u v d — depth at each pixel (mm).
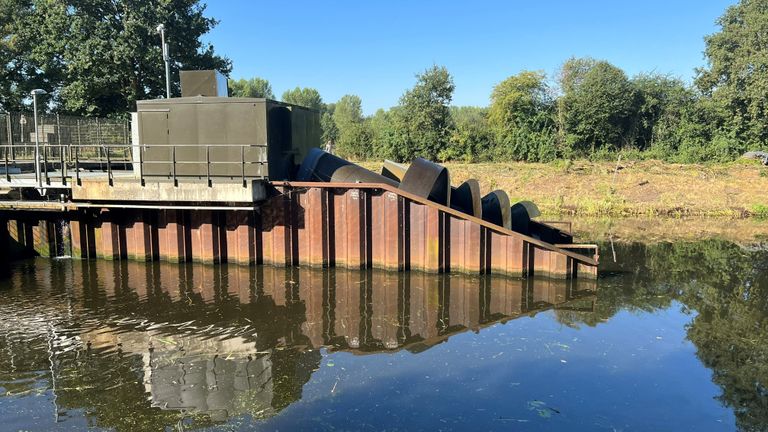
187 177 15742
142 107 15656
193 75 17250
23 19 36844
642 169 33906
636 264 16922
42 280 14312
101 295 13031
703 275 15523
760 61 40094
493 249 15039
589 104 41938
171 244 15852
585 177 33031
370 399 7926
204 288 13664
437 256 15000
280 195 15336
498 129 45156
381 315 11812
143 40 35906
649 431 7145
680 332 10852
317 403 7801
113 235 16188
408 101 46219
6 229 16812
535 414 7508
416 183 15508
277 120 16312
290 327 11008
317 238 15297
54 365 9125
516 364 9203
